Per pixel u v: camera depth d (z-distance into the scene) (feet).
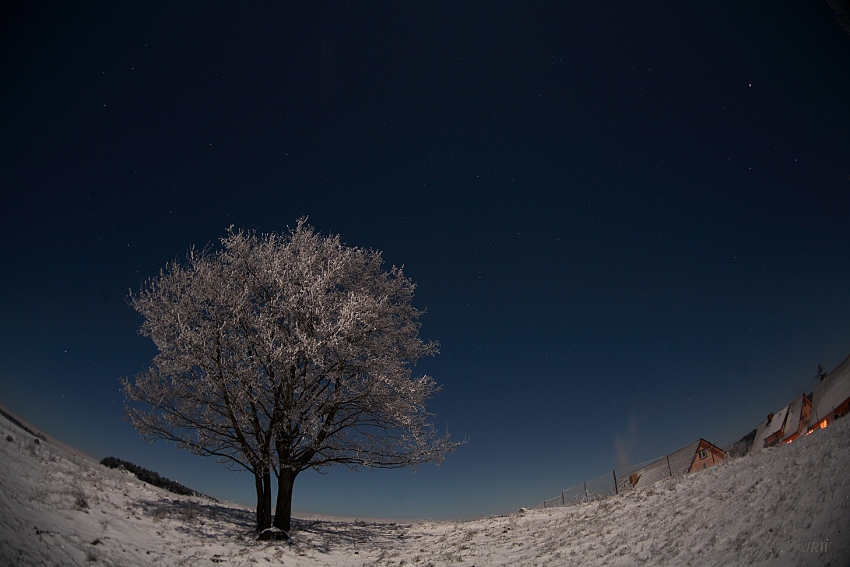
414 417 57.57
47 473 47.14
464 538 59.06
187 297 54.44
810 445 44.70
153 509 50.42
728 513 40.47
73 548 31.78
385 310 60.64
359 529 63.77
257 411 53.57
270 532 49.39
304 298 56.03
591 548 44.78
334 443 56.70
